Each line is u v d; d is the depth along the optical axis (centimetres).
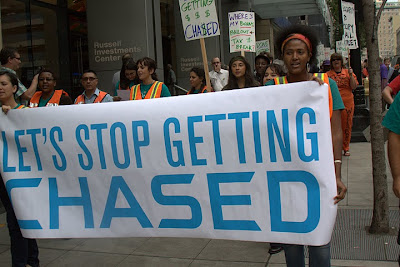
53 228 347
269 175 295
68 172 344
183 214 316
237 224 303
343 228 505
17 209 356
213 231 309
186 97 314
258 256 443
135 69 617
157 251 469
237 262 430
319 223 283
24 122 353
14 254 379
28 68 1030
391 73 1866
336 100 298
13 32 981
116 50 1030
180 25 1525
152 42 1041
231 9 1997
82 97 566
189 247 477
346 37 938
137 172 325
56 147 345
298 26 310
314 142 285
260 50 1480
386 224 483
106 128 331
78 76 1227
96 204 338
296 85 288
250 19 867
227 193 304
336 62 864
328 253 290
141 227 327
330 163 282
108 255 463
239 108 301
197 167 311
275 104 293
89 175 338
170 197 319
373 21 481
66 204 345
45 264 444
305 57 304
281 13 2295
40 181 351
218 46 1551
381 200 482
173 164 316
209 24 593
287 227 291
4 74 385
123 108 328
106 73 1037
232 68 491
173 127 315
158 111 319
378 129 481
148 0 1029
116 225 333
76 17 1219
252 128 297
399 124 273
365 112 1173
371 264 404
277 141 292
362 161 883
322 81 283
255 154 297
